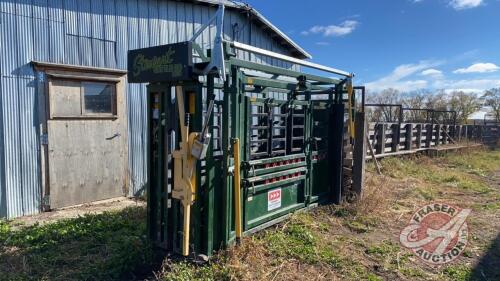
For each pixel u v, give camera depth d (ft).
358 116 21.29
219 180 13.06
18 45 18.78
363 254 14.49
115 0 22.52
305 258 13.52
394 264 13.64
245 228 14.21
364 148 21.29
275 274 12.17
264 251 13.64
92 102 21.80
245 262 12.54
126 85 23.34
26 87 19.13
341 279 12.27
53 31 20.01
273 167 15.56
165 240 13.29
